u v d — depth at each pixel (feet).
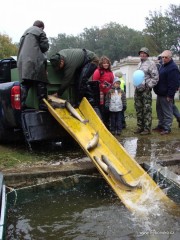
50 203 10.83
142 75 17.95
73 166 12.59
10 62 17.78
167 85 18.37
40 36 14.69
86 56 15.71
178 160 13.38
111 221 9.39
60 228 9.11
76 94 16.26
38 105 15.10
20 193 11.38
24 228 9.17
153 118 26.23
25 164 13.43
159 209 9.89
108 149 12.96
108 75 18.29
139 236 8.58
